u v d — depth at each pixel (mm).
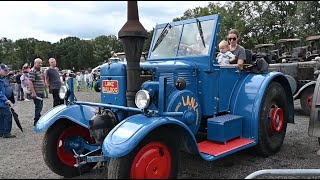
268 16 31000
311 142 5367
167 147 3170
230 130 4004
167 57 4500
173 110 3631
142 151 3010
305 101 8172
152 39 4785
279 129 4707
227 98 4379
